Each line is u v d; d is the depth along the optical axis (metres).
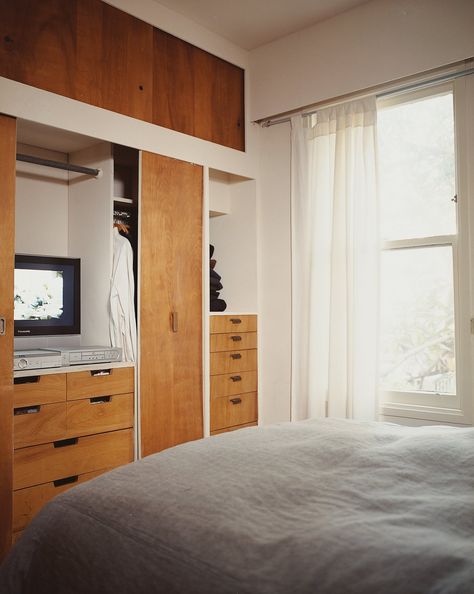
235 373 3.63
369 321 3.18
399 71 3.14
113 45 3.00
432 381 3.13
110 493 1.21
